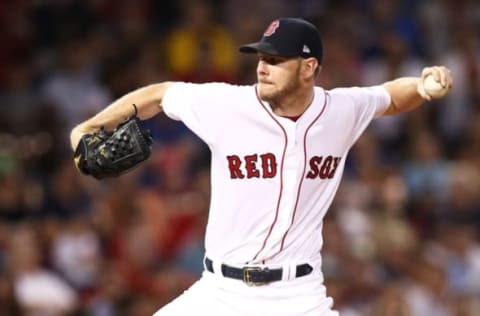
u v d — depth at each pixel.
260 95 23.53
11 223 48.25
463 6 65.25
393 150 58.00
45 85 57.03
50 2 60.19
